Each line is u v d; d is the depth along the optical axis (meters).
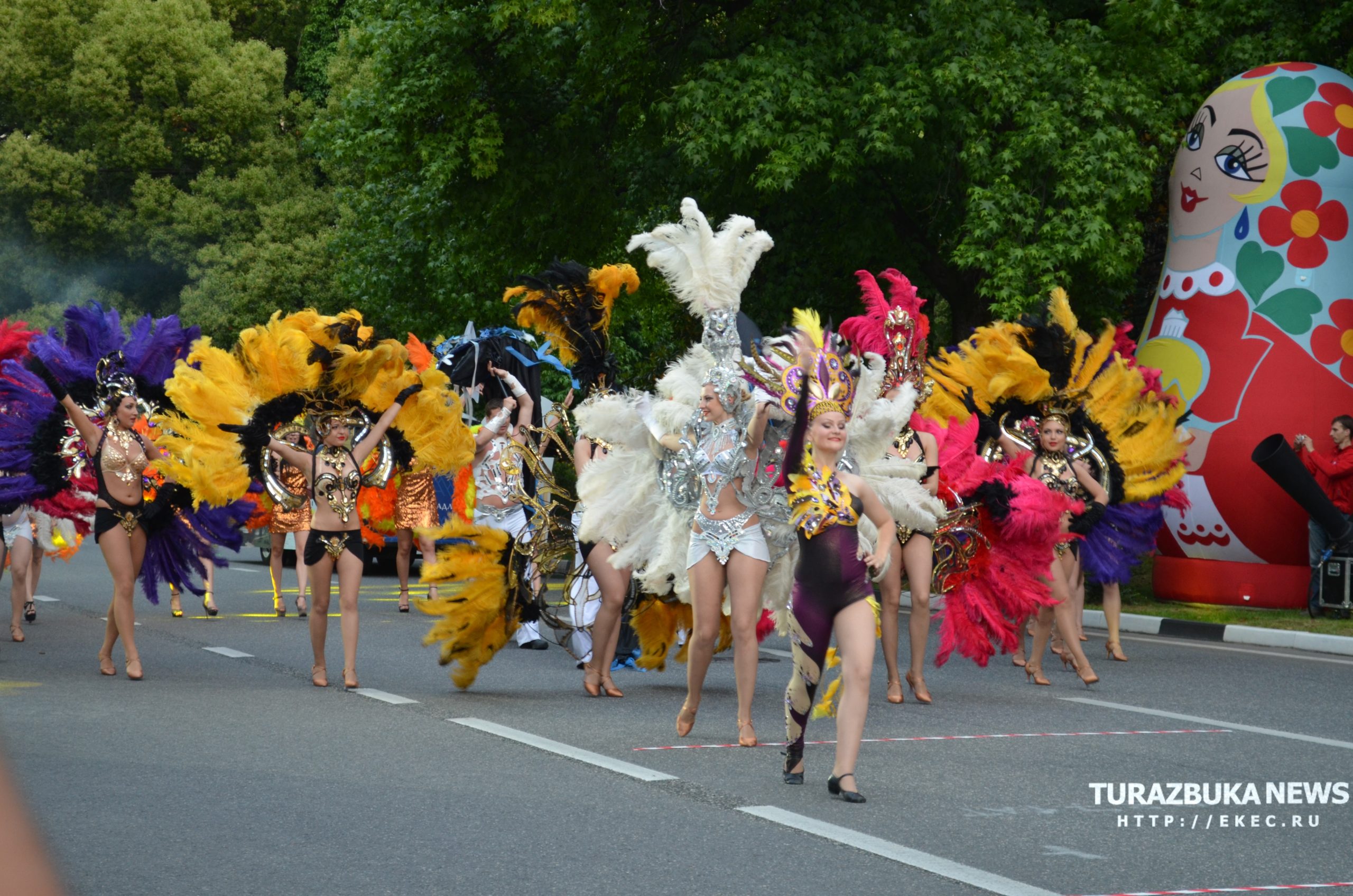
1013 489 16.97
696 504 14.24
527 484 21.28
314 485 16.61
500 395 23.22
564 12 31.28
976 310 35.66
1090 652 21.67
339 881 8.32
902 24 30.62
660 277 38.44
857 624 10.83
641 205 35.53
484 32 34.66
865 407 14.24
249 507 18.83
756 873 8.58
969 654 16.77
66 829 9.56
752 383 13.01
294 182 71.25
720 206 34.56
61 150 73.44
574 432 19.30
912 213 34.31
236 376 17.14
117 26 72.12
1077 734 13.98
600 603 16.66
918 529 14.68
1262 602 26.12
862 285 17.58
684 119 31.58
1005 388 20.34
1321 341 26.03
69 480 19.50
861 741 13.38
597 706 15.62
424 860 8.83
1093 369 20.84
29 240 73.88
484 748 12.83
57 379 18.00
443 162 34.81
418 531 16.36
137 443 17.38
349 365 17.03
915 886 8.30
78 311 18.89
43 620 24.70
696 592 13.25
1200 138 27.67
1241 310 26.62
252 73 72.12
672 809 10.35
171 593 27.39
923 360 17.53
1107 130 28.52
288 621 24.73
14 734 13.25
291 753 12.46
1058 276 28.42
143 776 11.40
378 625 24.27
